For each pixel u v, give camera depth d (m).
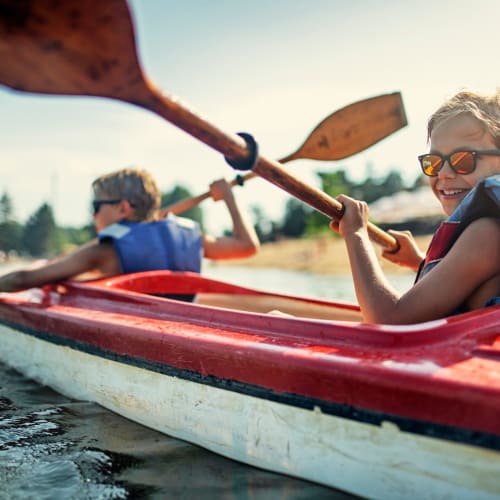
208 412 1.41
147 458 1.40
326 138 2.64
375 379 1.09
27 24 1.00
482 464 0.97
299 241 17.66
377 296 1.37
